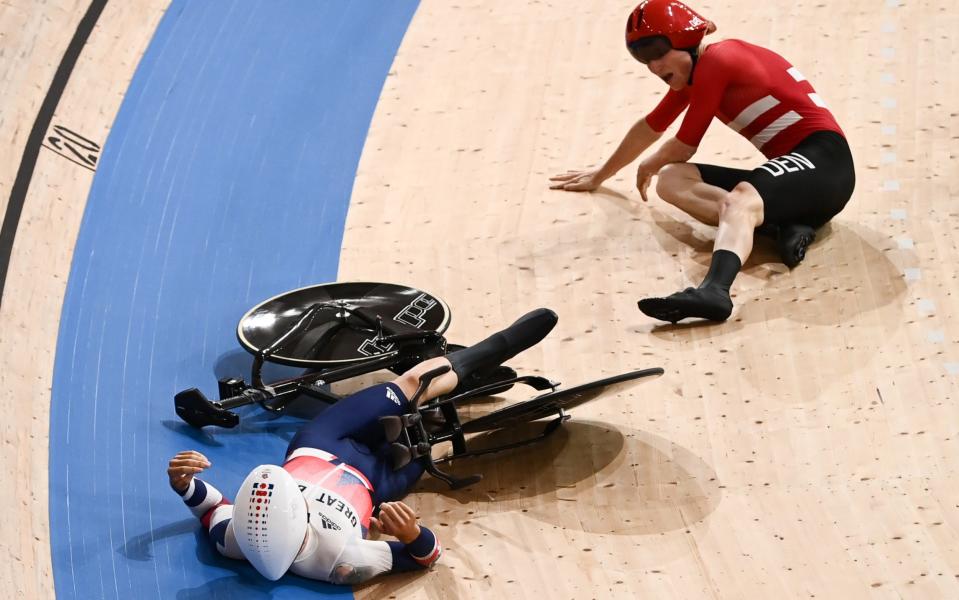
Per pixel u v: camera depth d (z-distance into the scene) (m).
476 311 13.70
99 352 12.54
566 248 14.78
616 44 18.84
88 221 14.04
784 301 13.66
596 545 10.43
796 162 13.84
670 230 15.11
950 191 15.34
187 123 16.02
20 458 10.87
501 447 11.24
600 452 11.61
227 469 11.20
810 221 14.27
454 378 11.01
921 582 9.83
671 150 14.35
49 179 14.01
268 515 9.35
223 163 15.70
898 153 16.11
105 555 10.12
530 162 16.47
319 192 15.73
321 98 17.36
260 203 15.29
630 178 16.33
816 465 11.30
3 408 11.21
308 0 19.09
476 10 19.81
